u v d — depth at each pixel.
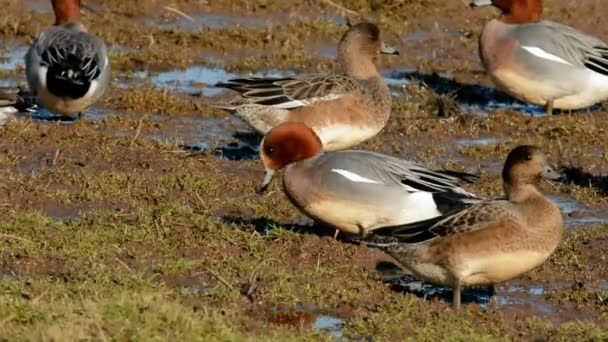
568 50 18.38
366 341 10.02
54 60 16.45
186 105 17.66
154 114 17.50
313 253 11.96
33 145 15.37
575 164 16.02
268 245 12.12
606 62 18.47
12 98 15.71
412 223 11.02
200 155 15.38
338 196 12.07
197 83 19.12
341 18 22.69
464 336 9.97
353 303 10.78
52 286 10.44
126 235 12.05
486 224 10.62
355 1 23.14
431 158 16.02
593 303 11.16
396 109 18.19
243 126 17.14
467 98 19.50
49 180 13.98
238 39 21.25
